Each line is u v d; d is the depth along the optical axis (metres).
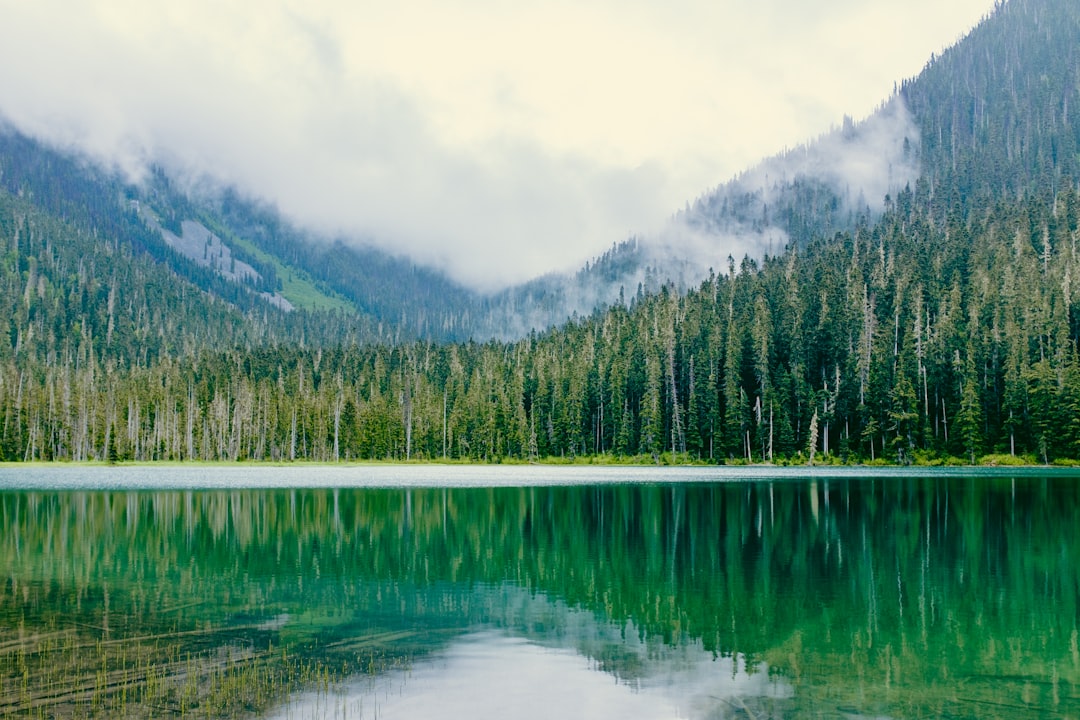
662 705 18.56
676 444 135.50
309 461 162.88
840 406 125.06
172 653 22.47
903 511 56.25
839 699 19.00
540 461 148.88
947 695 19.22
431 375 187.25
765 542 42.94
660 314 169.62
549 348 178.75
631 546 41.81
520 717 17.78
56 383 177.88
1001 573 34.12
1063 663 21.78
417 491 79.69
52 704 18.17
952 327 124.44
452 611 27.72
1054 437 109.38
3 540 44.47
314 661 21.81
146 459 165.25
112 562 37.53
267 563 37.16
